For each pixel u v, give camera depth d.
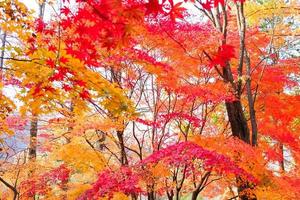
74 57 4.76
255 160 6.52
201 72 8.07
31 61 4.82
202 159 5.90
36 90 5.20
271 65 9.55
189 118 7.79
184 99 8.10
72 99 5.64
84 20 3.33
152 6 2.89
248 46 9.02
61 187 9.62
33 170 9.72
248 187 6.93
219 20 7.63
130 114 5.67
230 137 7.25
